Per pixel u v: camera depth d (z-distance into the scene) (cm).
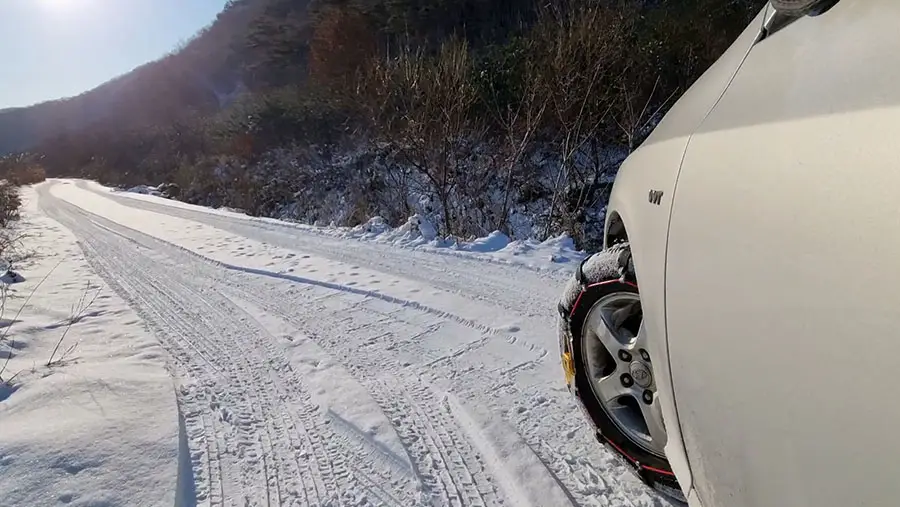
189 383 379
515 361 382
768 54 133
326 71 2366
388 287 600
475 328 457
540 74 1070
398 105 1300
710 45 1168
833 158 88
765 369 98
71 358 425
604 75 1014
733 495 115
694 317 127
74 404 332
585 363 225
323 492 254
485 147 1198
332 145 1897
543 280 579
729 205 117
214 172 2420
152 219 1501
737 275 109
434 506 239
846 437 78
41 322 537
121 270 827
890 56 86
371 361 404
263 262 790
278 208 1822
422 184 1255
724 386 114
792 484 92
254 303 584
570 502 230
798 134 100
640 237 174
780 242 97
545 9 1257
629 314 215
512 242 764
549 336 423
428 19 2258
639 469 211
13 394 356
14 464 268
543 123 1113
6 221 1549
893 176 76
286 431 310
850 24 103
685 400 135
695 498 140
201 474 270
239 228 1162
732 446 112
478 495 244
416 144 1104
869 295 75
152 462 271
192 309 577
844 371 79
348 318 511
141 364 408
